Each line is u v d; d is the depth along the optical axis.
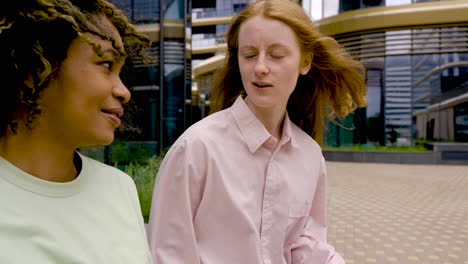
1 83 0.47
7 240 0.45
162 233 1.03
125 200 0.67
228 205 1.05
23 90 0.47
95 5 0.56
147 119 6.12
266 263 1.08
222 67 1.39
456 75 16.39
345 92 1.44
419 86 16.81
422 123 16.94
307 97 1.48
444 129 16.83
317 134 1.51
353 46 17.14
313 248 1.24
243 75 1.09
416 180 10.05
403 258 3.82
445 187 8.77
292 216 1.18
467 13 15.40
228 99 1.41
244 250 1.05
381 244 4.29
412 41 16.39
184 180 1.02
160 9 6.24
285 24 1.05
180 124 6.54
